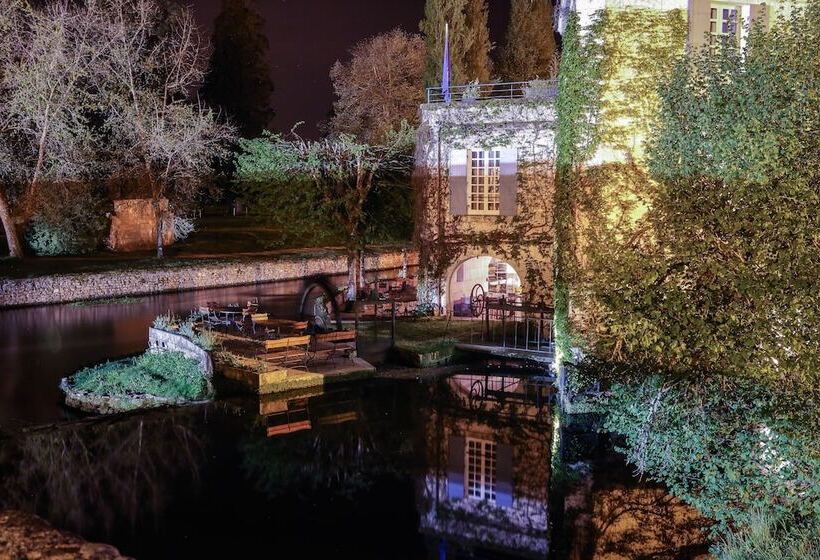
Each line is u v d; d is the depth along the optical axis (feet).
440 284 78.07
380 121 162.40
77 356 68.39
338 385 55.36
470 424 46.73
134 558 28.53
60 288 101.30
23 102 109.91
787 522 29.30
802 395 28.35
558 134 52.19
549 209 74.33
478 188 76.69
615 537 31.01
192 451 42.29
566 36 48.21
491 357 62.49
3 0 107.55
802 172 28.73
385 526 32.89
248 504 35.19
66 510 34.42
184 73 130.72
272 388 53.06
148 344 73.26
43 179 116.78
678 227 30.53
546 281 74.90
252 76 185.98
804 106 29.30
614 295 32.24
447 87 82.64
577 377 45.42
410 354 60.59
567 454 41.37
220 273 119.44
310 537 31.86
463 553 30.04
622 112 45.80
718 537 30.45
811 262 27.73
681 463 35.29
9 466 40.16
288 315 88.79
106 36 123.24
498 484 37.35
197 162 134.41
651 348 32.01
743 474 31.45
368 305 79.71
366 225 86.02
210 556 30.07
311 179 83.76
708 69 33.91
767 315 28.19
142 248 136.26
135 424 47.42
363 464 40.29
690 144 32.24
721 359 30.25
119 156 130.72
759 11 44.01
